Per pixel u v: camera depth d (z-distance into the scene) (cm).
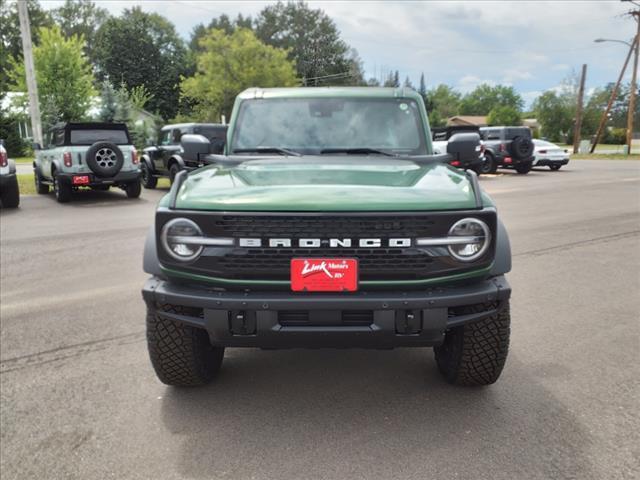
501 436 303
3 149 1256
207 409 340
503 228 334
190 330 338
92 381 380
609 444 293
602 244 820
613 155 3894
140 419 329
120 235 935
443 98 15250
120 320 502
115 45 7438
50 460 288
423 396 352
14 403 349
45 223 1070
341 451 291
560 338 445
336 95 452
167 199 320
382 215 288
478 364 339
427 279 295
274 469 276
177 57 7731
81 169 1381
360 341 301
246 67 4591
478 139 409
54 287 614
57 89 3741
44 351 432
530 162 2216
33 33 7244
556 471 270
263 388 368
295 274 290
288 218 290
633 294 564
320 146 433
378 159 404
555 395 349
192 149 440
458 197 302
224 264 295
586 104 7531
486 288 305
